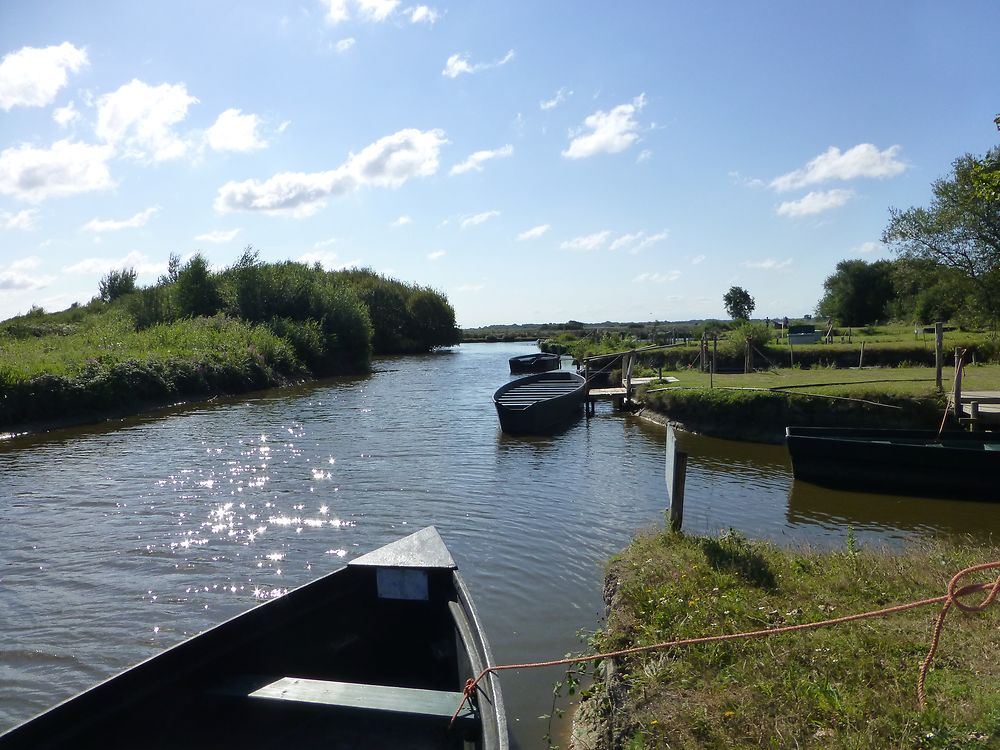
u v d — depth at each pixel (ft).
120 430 71.36
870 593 20.02
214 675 16.30
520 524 35.83
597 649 18.74
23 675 22.16
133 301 154.61
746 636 15.37
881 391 56.29
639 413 75.15
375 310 229.86
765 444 57.67
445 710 14.71
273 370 120.88
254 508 40.47
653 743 13.48
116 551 33.40
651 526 30.22
